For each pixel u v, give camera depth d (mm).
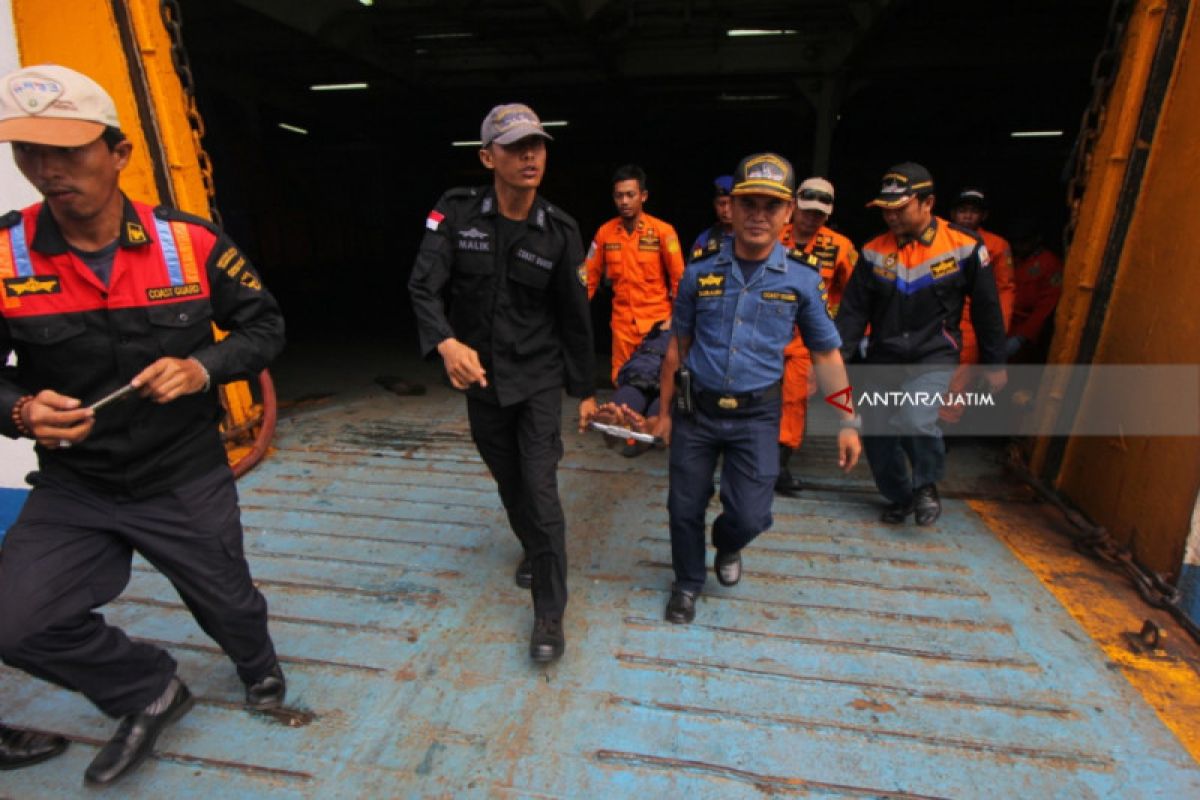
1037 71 10438
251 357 1726
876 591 2711
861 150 17906
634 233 4133
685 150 19500
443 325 2111
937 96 12820
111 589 1723
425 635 2422
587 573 2838
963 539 3143
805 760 1911
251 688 2047
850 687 2188
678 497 2369
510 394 2242
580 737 1979
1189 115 2709
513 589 2705
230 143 11938
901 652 2352
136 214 1571
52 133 1312
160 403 1536
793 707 2102
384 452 4133
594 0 7879
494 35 9383
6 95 1314
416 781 1834
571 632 2445
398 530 3166
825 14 8453
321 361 7012
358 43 9281
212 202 3615
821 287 2248
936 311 2996
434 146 20078
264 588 2684
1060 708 2104
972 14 8273
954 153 17422
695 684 2193
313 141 17688
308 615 2520
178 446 1722
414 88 12102
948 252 2922
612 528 3232
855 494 3646
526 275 2176
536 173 2049
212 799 1780
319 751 1925
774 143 18375
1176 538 2584
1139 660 2314
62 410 1414
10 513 3002
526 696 2135
